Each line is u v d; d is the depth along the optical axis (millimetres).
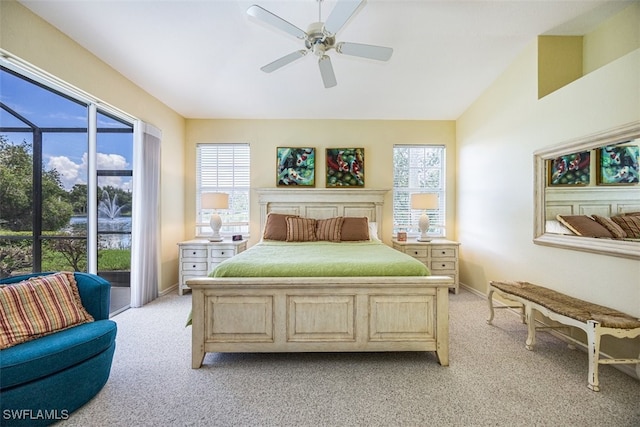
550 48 2574
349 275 2025
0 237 2375
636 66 1810
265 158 4180
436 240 3963
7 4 1867
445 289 1979
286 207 4102
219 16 2232
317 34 1798
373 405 1579
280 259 2291
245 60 2814
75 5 2031
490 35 2545
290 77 3152
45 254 2645
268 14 1669
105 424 1436
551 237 2457
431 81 3254
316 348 1983
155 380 1809
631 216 1829
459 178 4098
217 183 4203
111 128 3066
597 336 1677
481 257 3539
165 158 3678
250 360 2057
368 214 4098
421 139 4215
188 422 1454
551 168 2482
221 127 4160
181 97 3512
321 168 4207
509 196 3008
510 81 2965
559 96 2371
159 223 3547
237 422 1456
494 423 1445
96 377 1629
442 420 1467
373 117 4141
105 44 2453
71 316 1695
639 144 1803
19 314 1529
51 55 2156
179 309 3074
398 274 2037
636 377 1804
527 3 2188
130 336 2434
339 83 3285
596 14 2307
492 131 3295
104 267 3061
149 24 2273
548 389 1713
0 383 1283
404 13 2246
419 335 1991
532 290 2385
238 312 1972
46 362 1397
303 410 1541
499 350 2193
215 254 3662
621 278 1908
